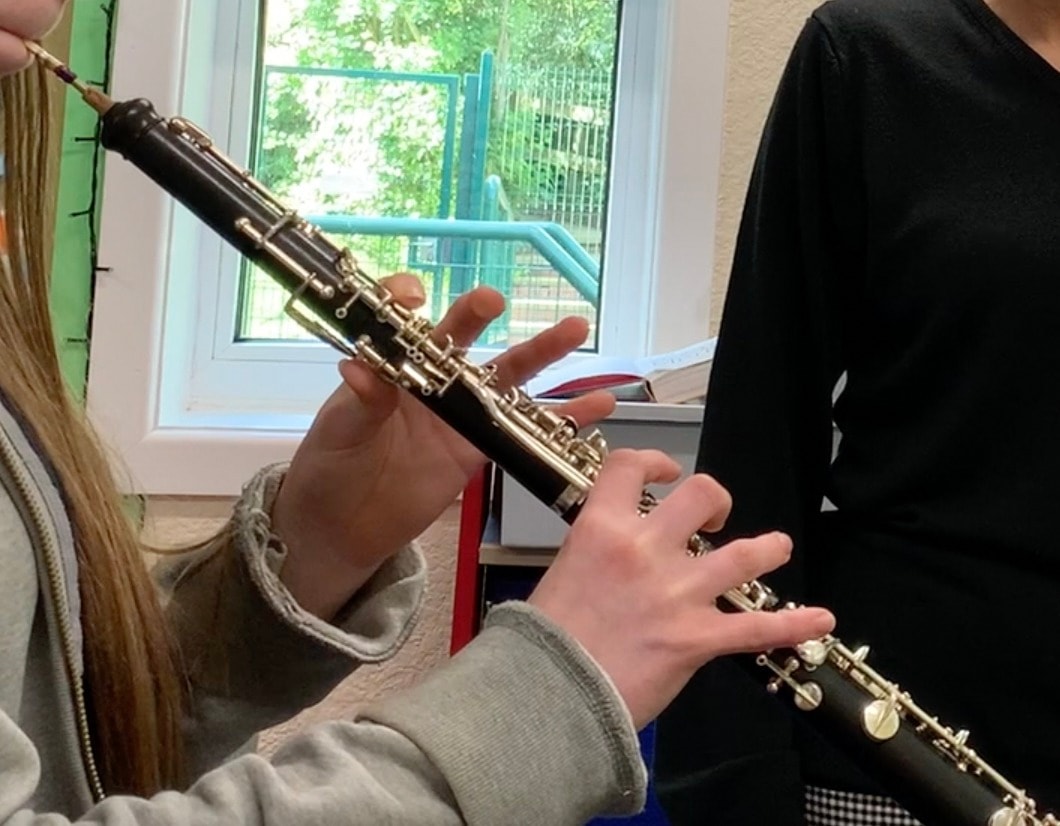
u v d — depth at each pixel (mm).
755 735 859
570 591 553
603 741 518
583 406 780
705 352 1390
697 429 1165
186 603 775
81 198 1408
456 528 1438
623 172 1595
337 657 755
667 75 1503
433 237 1603
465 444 773
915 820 794
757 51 1493
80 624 646
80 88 673
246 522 754
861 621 863
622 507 579
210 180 684
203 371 1558
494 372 715
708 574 558
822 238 929
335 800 481
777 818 841
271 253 684
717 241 1503
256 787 490
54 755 596
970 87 891
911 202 888
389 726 514
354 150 1602
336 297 684
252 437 1439
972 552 843
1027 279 836
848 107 917
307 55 1591
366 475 755
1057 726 810
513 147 1616
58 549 592
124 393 1417
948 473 859
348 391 749
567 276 1613
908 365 885
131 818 477
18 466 574
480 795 493
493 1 1611
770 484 904
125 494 935
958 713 826
